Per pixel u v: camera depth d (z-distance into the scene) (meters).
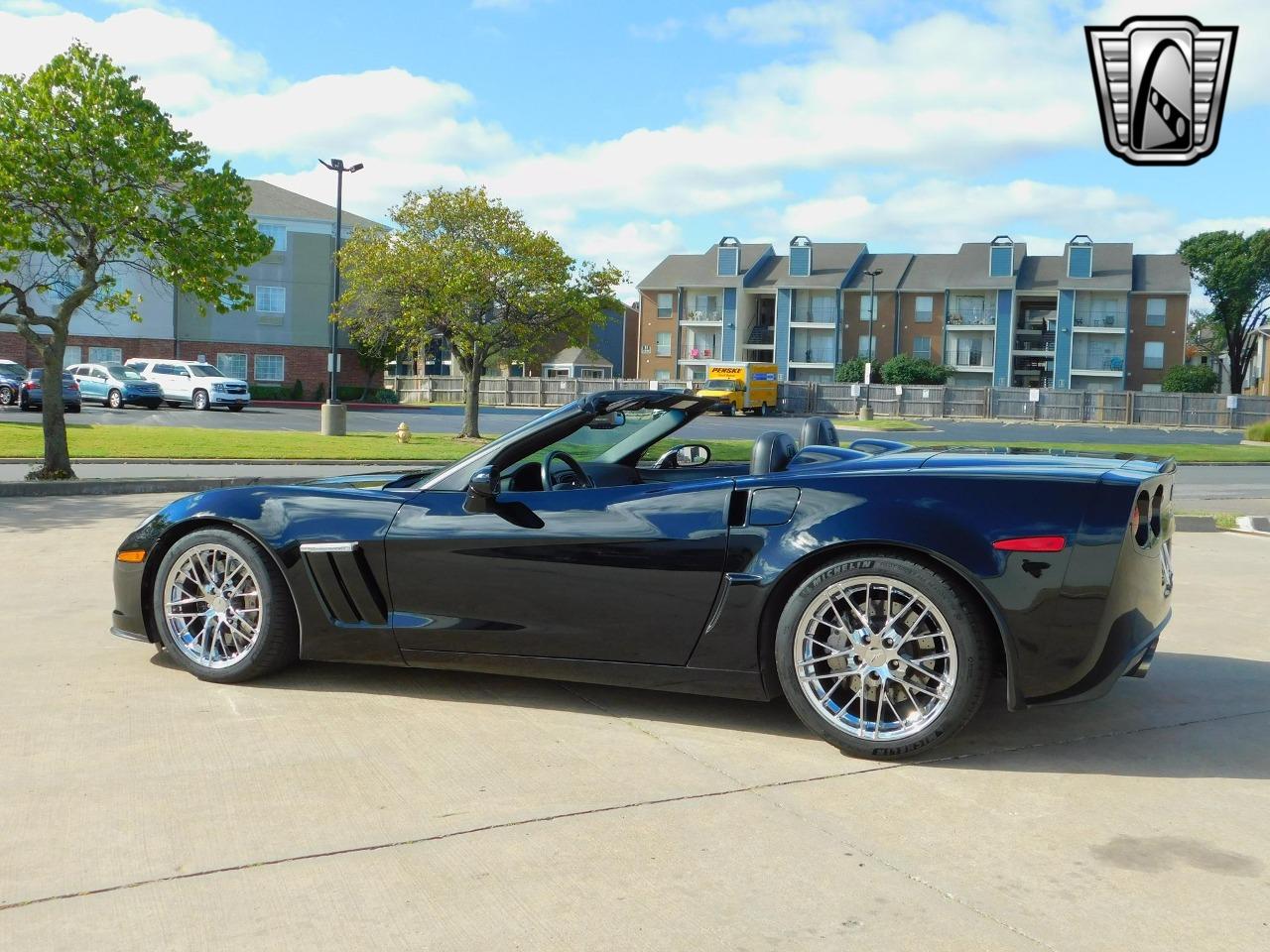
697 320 67.00
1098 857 2.56
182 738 3.34
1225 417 46.53
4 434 18.36
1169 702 3.92
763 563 3.36
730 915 2.24
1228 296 63.16
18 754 3.17
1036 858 2.55
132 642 4.58
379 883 2.38
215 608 4.02
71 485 11.08
